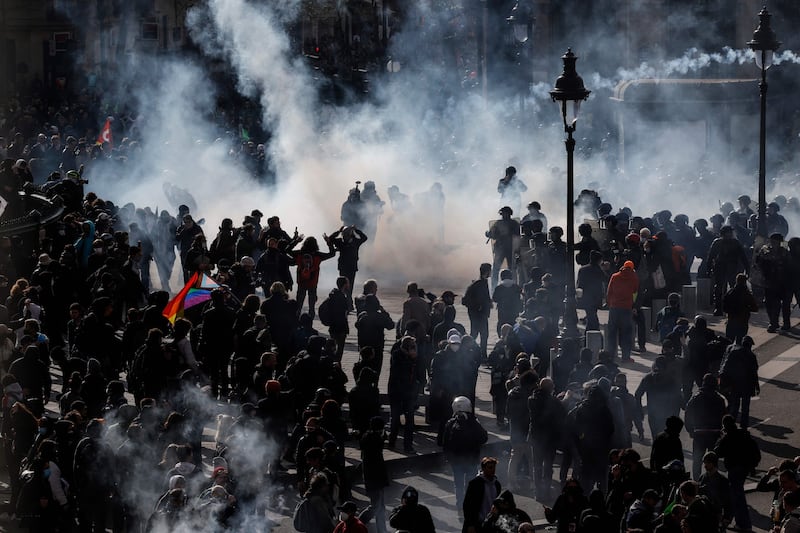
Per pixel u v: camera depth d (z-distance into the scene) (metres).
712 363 54.00
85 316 52.78
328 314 56.56
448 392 50.44
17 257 66.25
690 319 69.12
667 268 69.25
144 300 61.81
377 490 42.56
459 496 45.06
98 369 46.44
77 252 64.44
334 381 48.28
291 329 53.28
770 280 68.38
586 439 44.81
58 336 59.44
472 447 44.66
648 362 62.22
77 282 59.69
